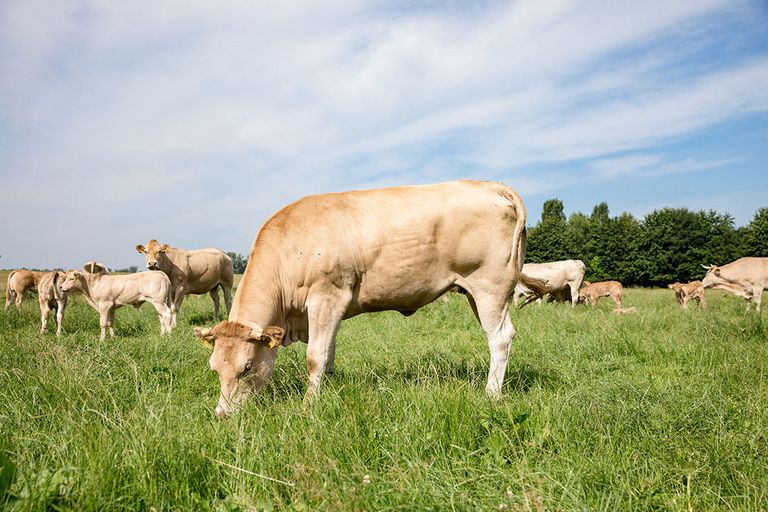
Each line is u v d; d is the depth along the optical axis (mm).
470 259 5227
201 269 14055
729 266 17438
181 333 9047
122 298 10844
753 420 3783
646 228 58719
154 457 2775
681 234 56125
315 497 2520
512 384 5328
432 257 5180
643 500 2641
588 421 3572
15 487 2492
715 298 22266
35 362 5520
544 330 8977
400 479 2650
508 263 5273
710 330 8156
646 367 6348
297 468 2771
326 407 3830
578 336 8133
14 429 3611
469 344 7805
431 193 5293
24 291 17000
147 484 2615
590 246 61812
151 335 9945
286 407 4055
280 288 5113
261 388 4816
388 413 3717
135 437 2959
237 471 2824
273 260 5090
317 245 5023
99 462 2643
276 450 3139
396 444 3186
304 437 3260
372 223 5109
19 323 12352
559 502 2494
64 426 3527
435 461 2986
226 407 4352
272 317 5105
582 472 2830
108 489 2543
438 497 2529
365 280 5176
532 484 2662
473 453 3062
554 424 3490
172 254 13523
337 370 5770
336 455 3025
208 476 2826
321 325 5078
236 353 4543
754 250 51906
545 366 6109
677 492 2754
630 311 14195
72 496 2463
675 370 6109
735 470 2902
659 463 3021
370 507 2410
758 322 8266
